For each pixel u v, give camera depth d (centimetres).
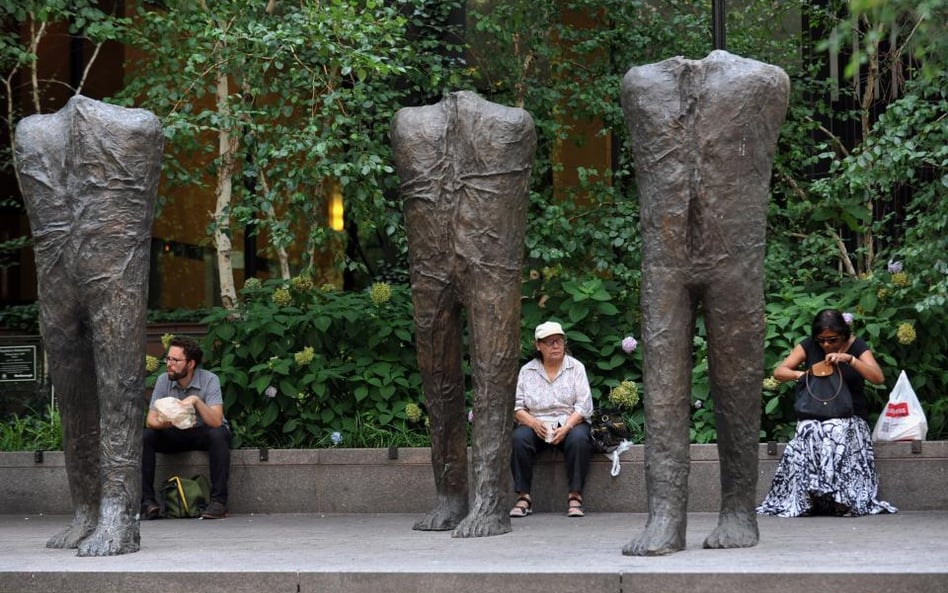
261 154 1040
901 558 596
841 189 1064
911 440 914
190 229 1377
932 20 660
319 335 1071
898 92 1159
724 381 665
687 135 659
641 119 666
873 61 1124
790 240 1195
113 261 724
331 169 1013
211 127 1070
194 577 600
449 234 771
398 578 578
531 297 1084
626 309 1087
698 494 936
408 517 930
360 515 955
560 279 1089
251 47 1064
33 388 1135
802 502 873
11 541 798
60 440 1055
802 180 1217
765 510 888
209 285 1382
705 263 656
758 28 1223
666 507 645
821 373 891
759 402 671
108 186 725
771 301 1082
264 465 989
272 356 1062
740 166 655
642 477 937
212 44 1101
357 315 1062
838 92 1188
